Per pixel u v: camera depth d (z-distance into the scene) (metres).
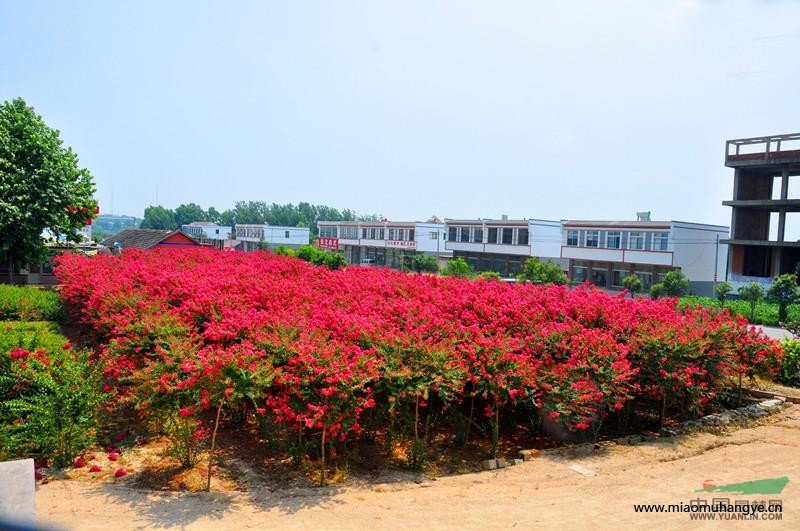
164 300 11.41
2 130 21.55
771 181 41.59
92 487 6.38
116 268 16.91
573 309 10.47
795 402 10.42
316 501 6.11
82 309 13.52
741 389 10.60
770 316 28.98
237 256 22.92
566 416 7.93
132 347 8.49
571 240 47.78
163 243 39.59
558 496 6.26
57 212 22.62
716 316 10.57
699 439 8.37
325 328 8.28
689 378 8.79
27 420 7.14
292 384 6.64
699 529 5.32
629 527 5.38
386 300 11.77
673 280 36.81
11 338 8.83
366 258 69.94
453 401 8.24
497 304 10.76
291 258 22.16
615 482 6.69
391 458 7.66
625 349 8.53
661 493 6.27
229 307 10.06
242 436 8.30
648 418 9.78
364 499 6.19
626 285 40.72
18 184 21.48
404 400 7.37
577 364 8.30
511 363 7.78
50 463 6.96
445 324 8.81
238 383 6.46
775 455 7.65
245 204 126.94
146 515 5.63
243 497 6.21
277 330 7.84
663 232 41.59
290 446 7.34
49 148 22.50
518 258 53.00
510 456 7.94
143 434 8.18
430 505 6.01
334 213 125.31
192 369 6.43
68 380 7.16
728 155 39.28
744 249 40.16
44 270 27.75
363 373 6.72
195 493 6.29
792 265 39.06
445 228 59.03
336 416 6.57
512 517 5.65
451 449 8.09
